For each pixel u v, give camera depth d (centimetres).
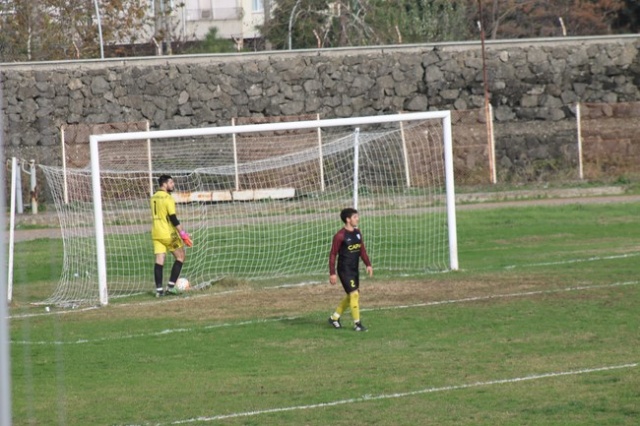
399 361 3919
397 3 16350
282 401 3384
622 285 5475
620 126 12294
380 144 11400
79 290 6131
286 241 7856
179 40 16700
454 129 12056
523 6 19162
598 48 12719
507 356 3919
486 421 3039
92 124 11800
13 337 3278
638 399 3219
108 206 9138
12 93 11275
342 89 12369
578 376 3544
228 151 11544
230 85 12219
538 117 12538
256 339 4494
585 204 9875
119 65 12000
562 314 4728
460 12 16925
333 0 16000
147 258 7475
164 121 12075
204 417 3216
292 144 11656
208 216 8831
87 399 3478
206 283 6338
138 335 4694
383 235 8038
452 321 4694
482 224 8644
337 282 6197
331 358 4031
